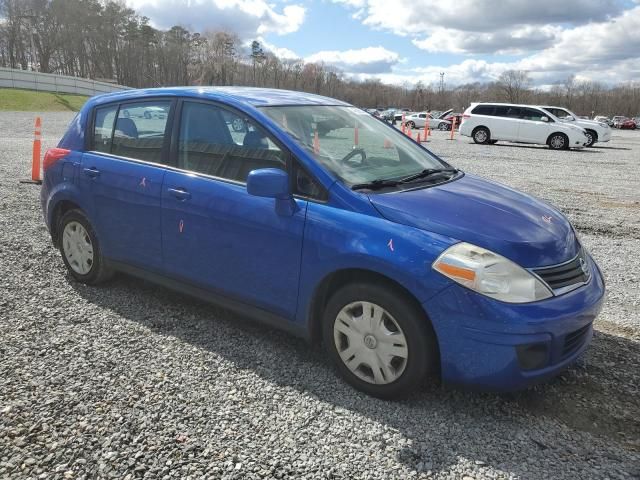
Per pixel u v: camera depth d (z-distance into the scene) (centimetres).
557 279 296
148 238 411
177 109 407
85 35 9069
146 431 279
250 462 259
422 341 293
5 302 435
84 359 350
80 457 259
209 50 10194
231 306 376
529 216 328
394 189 339
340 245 310
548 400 318
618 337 404
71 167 463
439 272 282
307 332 341
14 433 274
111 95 466
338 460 262
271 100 391
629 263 597
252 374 338
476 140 2370
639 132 5562
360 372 320
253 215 346
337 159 352
